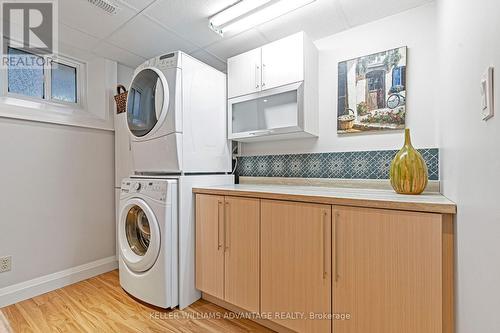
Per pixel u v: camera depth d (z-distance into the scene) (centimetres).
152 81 194
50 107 228
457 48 100
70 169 231
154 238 177
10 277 191
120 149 254
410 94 176
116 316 171
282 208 149
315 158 216
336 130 205
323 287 132
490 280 61
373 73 189
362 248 121
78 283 227
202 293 197
